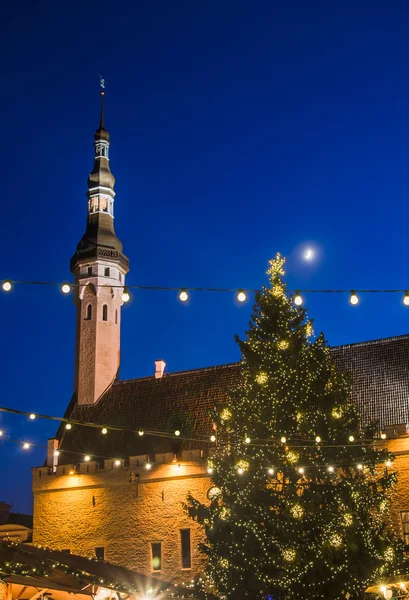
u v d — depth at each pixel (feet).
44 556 85.20
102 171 193.98
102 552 149.28
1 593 81.41
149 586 94.53
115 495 151.33
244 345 122.72
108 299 184.96
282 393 115.44
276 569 106.32
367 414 142.10
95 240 186.70
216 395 163.53
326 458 111.34
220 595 113.91
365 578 102.94
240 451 114.93
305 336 121.70
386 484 111.04
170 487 147.02
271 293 124.16
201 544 115.85
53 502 156.66
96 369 179.42
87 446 168.14
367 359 151.53
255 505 109.50
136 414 168.76
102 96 202.69
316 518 106.32
